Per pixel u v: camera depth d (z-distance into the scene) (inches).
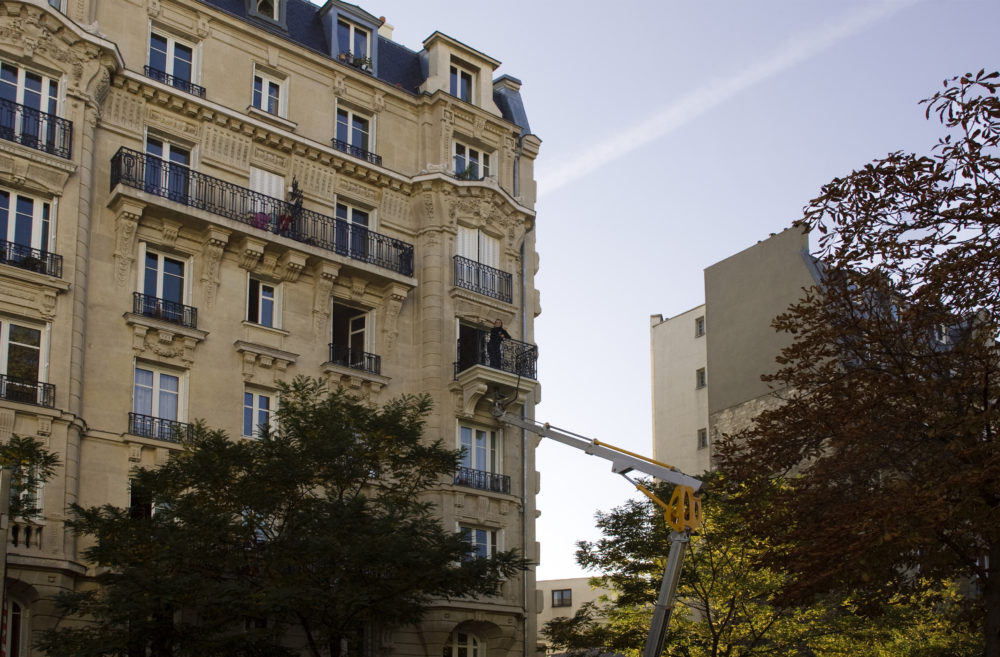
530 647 1453.0
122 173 1244.5
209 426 1256.8
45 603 1072.2
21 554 1067.3
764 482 1034.1
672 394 2367.1
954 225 923.4
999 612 893.8
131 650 1006.4
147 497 1109.7
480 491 1439.5
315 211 1429.6
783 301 2092.8
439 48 1603.1
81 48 1242.0
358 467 1101.7
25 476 961.5
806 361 1037.8
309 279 1390.3
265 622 1192.8
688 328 2379.4
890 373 962.7
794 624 1318.9
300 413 1106.7
